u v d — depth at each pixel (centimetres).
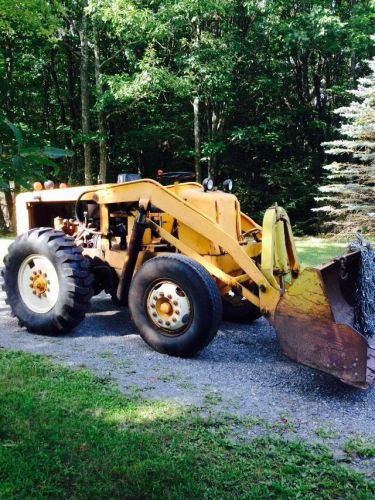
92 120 1869
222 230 444
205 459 266
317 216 1759
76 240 571
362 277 417
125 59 1772
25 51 1783
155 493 236
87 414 316
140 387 368
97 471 251
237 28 1569
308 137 1959
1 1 962
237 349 471
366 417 328
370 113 1388
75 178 1928
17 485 237
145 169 2027
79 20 1648
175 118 1842
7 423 297
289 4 1662
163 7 1418
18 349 456
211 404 341
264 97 1842
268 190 1903
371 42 1586
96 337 500
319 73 1923
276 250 447
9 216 1828
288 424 314
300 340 365
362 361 343
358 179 1484
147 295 454
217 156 1839
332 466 263
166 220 510
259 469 259
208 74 1489
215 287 431
